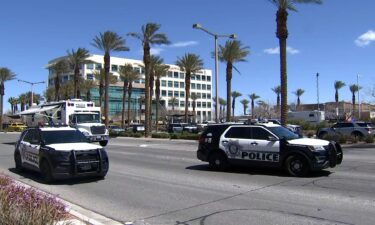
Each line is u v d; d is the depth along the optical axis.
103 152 13.22
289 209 8.88
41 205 5.96
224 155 15.01
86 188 11.98
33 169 14.16
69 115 29.95
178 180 13.24
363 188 11.20
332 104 115.25
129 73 81.88
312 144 13.29
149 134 47.19
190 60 63.09
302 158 13.30
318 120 68.06
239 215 8.45
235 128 14.93
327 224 7.65
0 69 79.31
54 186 12.34
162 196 10.64
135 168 16.59
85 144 13.52
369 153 22.69
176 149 26.95
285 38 31.98
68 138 13.88
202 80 162.38
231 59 47.47
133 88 134.12
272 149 13.85
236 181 12.73
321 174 13.85
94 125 29.64
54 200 6.50
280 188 11.36
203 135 15.65
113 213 8.91
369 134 31.98
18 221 5.56
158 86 77.12
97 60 122.75
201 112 161.00
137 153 23.78
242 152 14.56
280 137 13.86
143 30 46.53
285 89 32.03
